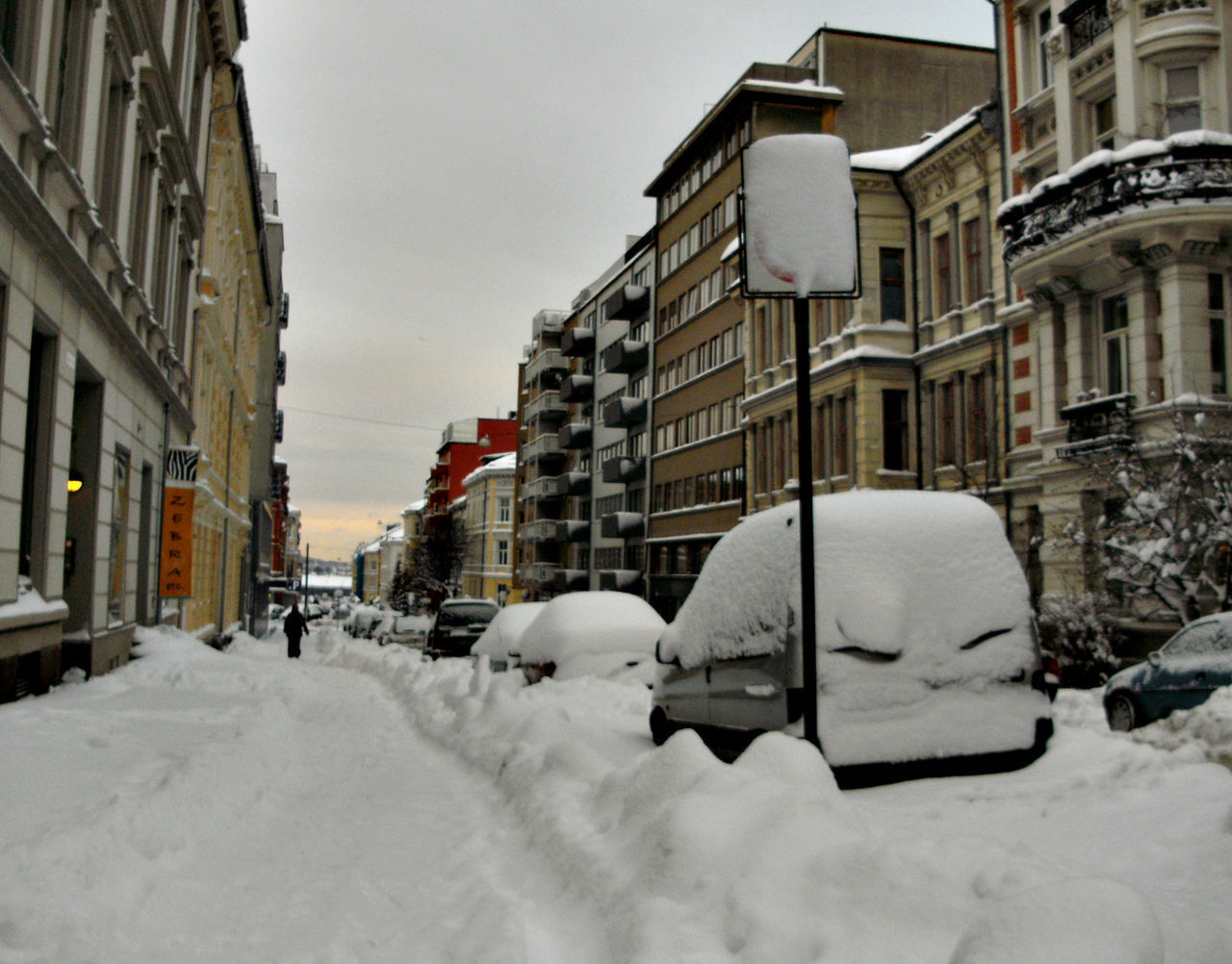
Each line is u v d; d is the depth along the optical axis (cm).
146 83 1551
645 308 5053
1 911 364
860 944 328
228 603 3916
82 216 1184
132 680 1373
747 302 3550
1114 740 616
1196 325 1759
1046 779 565
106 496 1416
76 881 410
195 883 461
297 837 571
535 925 413
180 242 2142
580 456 6312
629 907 388
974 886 349
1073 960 262
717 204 4047
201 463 2577
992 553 635
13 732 780
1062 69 2066
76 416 1364
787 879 371
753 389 3497
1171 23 1816
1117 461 1598
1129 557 1505
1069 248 1898
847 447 2800
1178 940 320
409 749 970
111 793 570
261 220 3838
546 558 6744
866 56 3781
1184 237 1744
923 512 633
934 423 2620
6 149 831
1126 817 462
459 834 581
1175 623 1628
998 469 2317
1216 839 414
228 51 2550
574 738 781
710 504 3925
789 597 604
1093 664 1722
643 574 4869
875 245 2752
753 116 3678
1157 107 1839
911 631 595
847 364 2744
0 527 933
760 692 625
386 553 18612
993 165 2430
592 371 6184
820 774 475
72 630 1345
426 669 1666
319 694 1531
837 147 616
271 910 429
